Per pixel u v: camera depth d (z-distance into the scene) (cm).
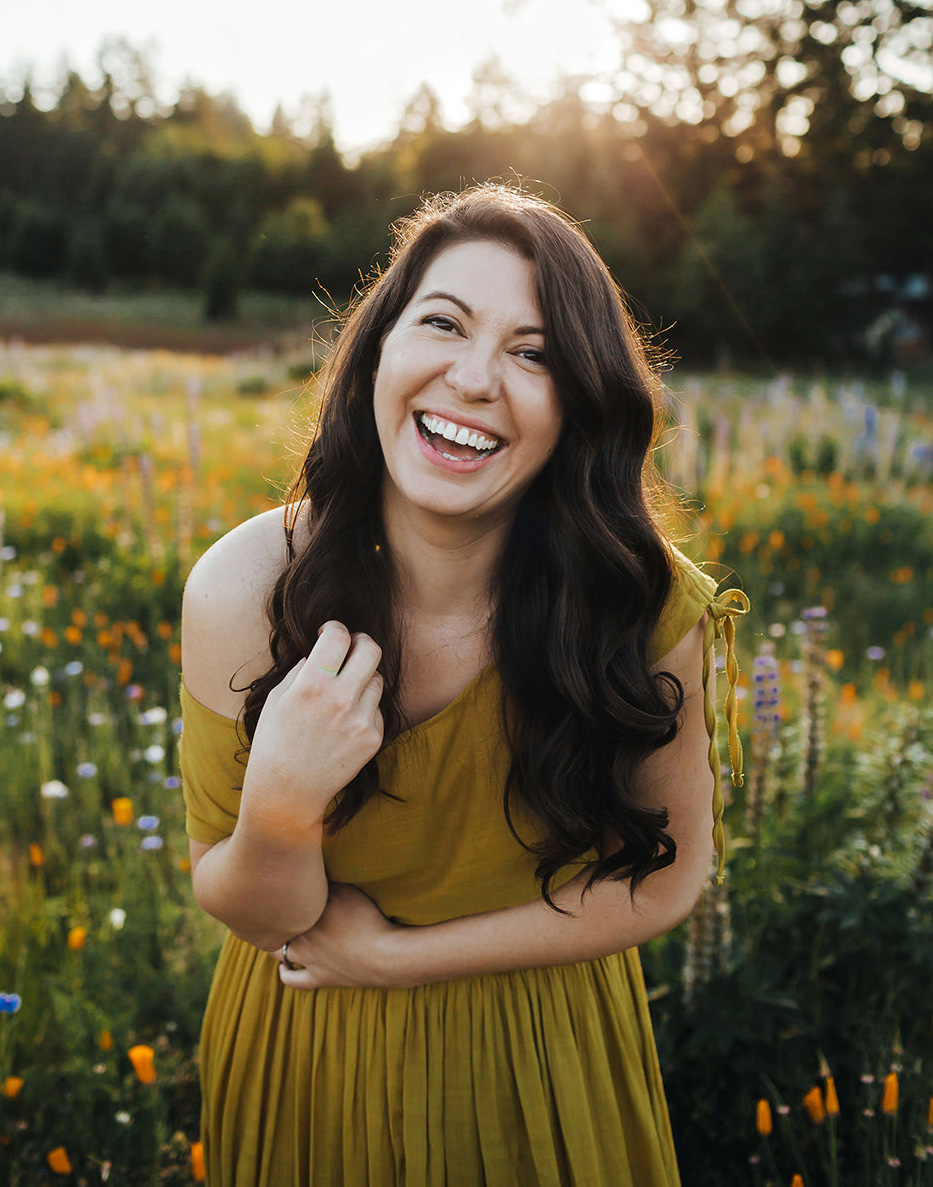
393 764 138
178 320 4578
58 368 2189
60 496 706
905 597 634
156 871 289
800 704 373
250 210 6681
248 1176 163
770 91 4272
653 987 240
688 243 4103
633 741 133
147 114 10106
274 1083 159
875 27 4009
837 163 4244
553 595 133
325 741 120
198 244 6134
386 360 124
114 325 4312
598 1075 158
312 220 5597
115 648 479
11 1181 207
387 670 136
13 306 4588
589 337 122
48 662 454
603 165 4419
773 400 1191
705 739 142
